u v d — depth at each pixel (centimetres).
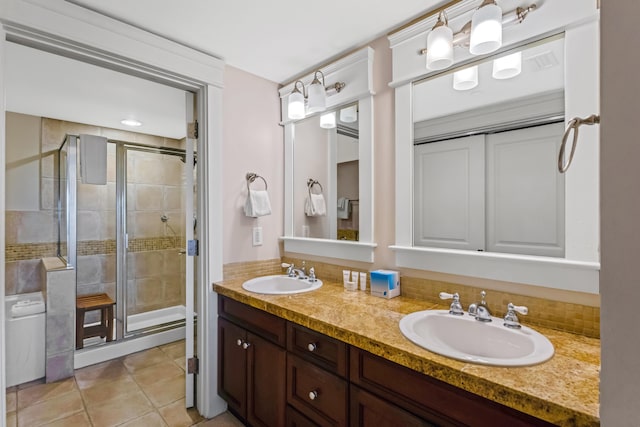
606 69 40
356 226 196
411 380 106
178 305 370
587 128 118
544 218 130
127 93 242
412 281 169
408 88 169
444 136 158
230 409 205
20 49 179
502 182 142
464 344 131
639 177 37
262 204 220
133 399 217
